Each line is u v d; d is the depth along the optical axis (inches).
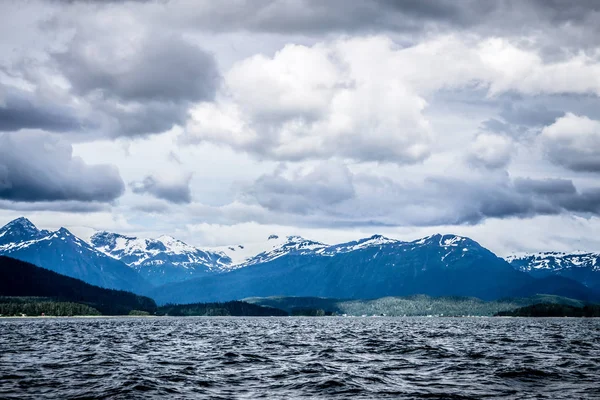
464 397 2220.7
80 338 6397.6
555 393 2314.2
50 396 2234.3
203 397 2229.3
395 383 2551.7
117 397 2215.8
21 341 5733.3
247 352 4271.7
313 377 2723.9
